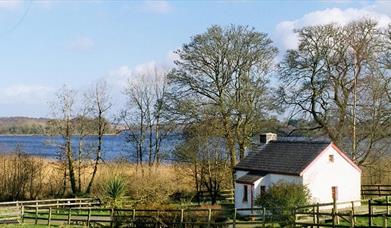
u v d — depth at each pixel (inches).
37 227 1355.8
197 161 1966.0
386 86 1947.6
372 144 1984.5
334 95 2014.0
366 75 1962.4
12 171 2201.0
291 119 2092.8
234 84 2059.5
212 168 1991.9
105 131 2351.1
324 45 1979.6
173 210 1366.9
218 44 2001.7
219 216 1421.0
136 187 1905.8
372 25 1941.4
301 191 1451.8
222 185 2026.3
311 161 1579.7
